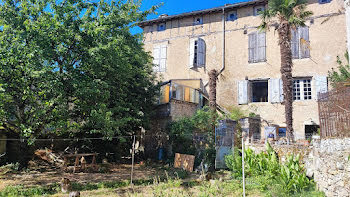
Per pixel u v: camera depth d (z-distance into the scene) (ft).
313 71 65.67
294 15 53.47
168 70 80.48
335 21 65.51
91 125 44.57
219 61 75.61
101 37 39.96
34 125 40.06
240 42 74.33
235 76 73.41
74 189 34.32
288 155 39.73
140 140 69.82
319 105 32.76
